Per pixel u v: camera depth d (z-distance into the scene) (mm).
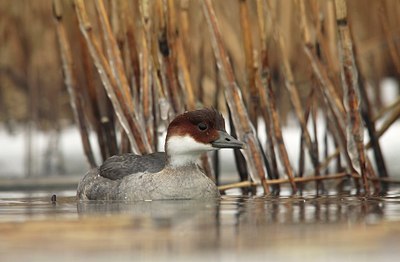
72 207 12039
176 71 14094
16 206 12352
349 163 14773
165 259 7402
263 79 14289
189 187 13078
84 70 15242
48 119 22188
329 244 8117
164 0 13875
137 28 14773
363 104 15641
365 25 22031
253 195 13875
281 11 18938
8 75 23797
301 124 15211
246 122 13930
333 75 14531
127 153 14328
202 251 7797
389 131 20438
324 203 12125
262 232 8984
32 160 19859
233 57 17734
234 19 18688
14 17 22719
